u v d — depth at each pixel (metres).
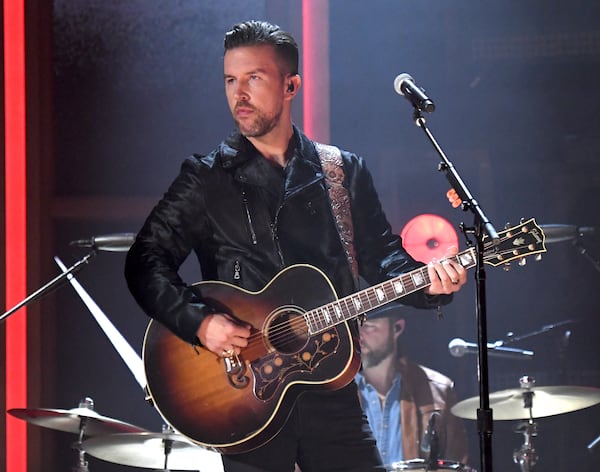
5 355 14.88
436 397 15.71
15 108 15.23
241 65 10.11
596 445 15.10
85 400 13.51
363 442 9.94
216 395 9.76
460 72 18.34
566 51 18.39
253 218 10.08
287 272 9.92
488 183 17.91
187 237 10.22
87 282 16.38
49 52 15.79
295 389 9.73
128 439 12.95
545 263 17.62
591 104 18.44
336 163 10.40
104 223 16.48
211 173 10.16
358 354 9.91
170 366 9.84
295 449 9.88
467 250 9.82
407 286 9.83
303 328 9.79
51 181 15.91
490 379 17.09
